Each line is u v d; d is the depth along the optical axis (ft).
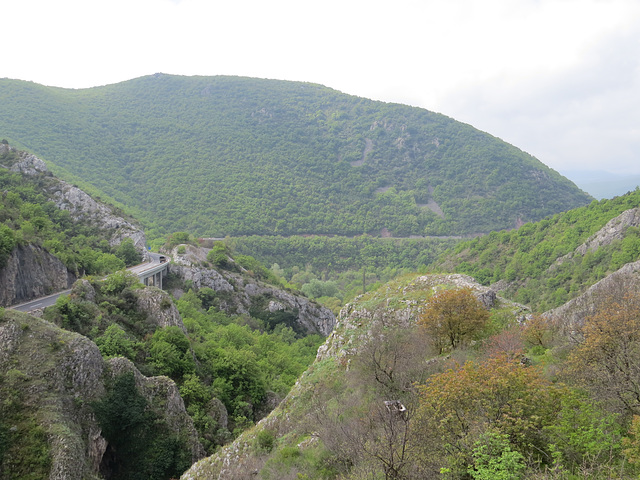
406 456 46.52
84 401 101.76
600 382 50.70
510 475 36.24
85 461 88.53
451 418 45.80
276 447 80.33
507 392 45.96
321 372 96.07
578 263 327.67
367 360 84.28
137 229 322.34
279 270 571.69
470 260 460.55
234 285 330.75
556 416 45.44
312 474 63.26
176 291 297.53
